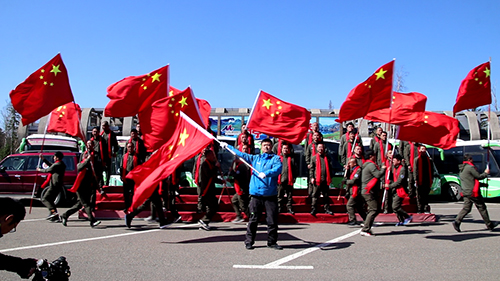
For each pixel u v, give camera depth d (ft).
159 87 32.78
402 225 31.94
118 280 16.58
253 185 22.33
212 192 28.53
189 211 34.14
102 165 36.01
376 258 20.68
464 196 28.86
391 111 33.99
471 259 20.72
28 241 24.02
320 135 34.42
